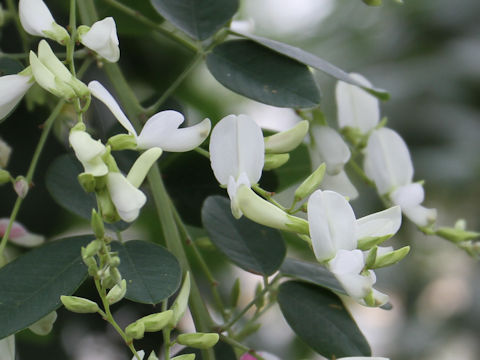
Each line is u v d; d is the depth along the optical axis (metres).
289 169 0.30
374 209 0.51
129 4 0.31
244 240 0.28
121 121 0.24
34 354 0.34
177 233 0.27
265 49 0.27
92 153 0.23
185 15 0.28
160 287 0.24
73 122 0.30
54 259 0.25
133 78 0.37
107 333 0.34
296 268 0.28
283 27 0.56
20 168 0.33
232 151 0.25
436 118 0.59
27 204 0.34
